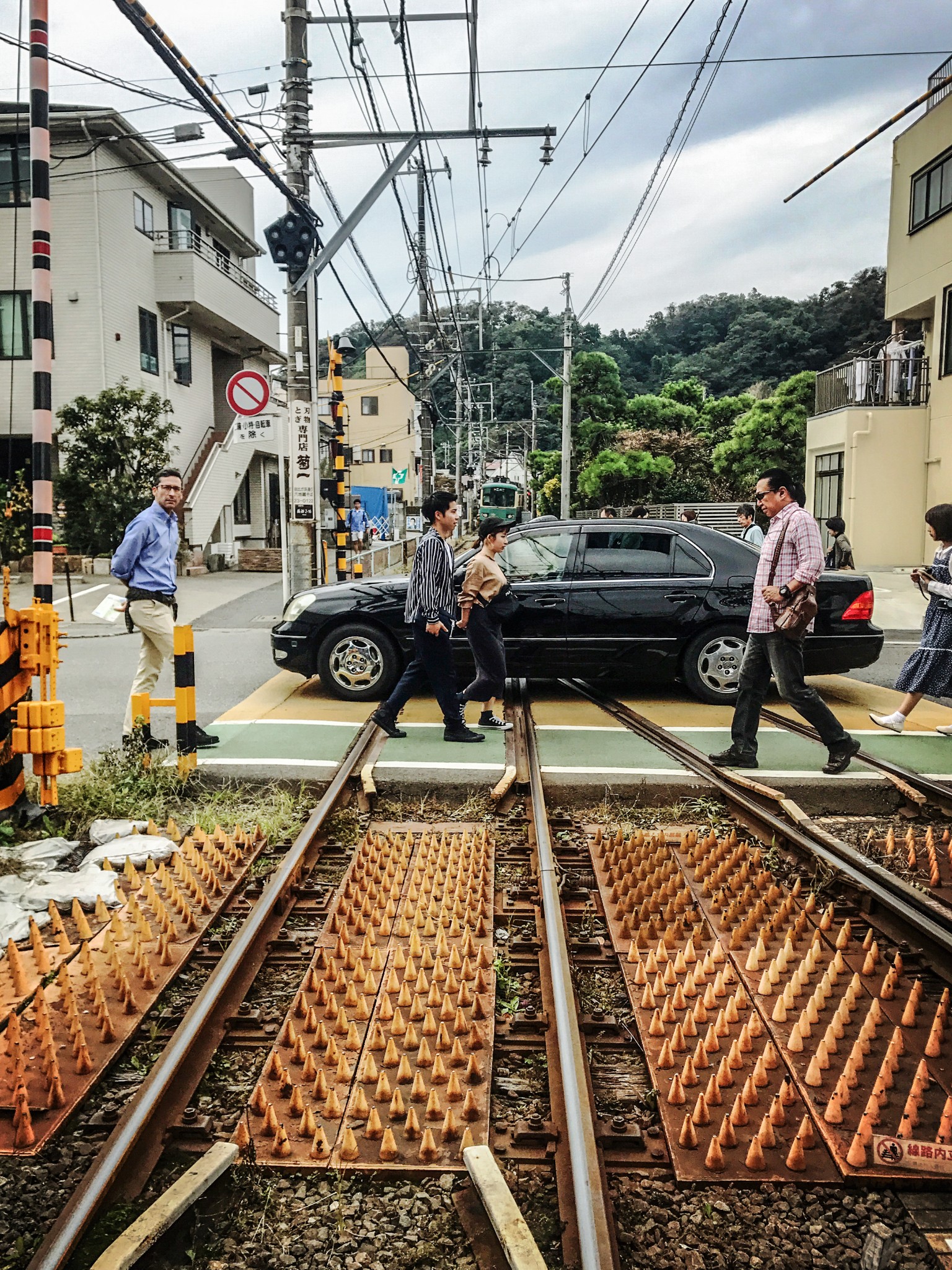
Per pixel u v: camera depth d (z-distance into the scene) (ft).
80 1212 7.90
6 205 75.36
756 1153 8.82
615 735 25.17
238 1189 8.57
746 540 34.40
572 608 28.78
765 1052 10.61
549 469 182.09
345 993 12.03
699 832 18.57
